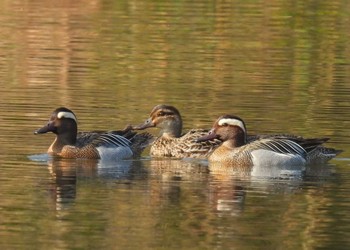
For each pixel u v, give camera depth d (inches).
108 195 696.4
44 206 665.6
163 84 1042.1
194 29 1311.5
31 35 1258.6
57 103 952.9
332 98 995.9
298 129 882.8
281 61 1165.1
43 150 823.1
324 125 898.1
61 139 818.2
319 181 751.7
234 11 1414.9
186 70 1109.1
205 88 1027.9
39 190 704.4
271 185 737.6
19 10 1389.0
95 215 648.4
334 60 1181.1
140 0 1457.9
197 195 703.1
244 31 1311.5
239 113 932.6
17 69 1094.4
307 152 816.3
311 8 1435.8
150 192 705.6
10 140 840.9
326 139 821.2
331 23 1364.4
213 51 1205.7
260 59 1171.9
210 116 923.4
